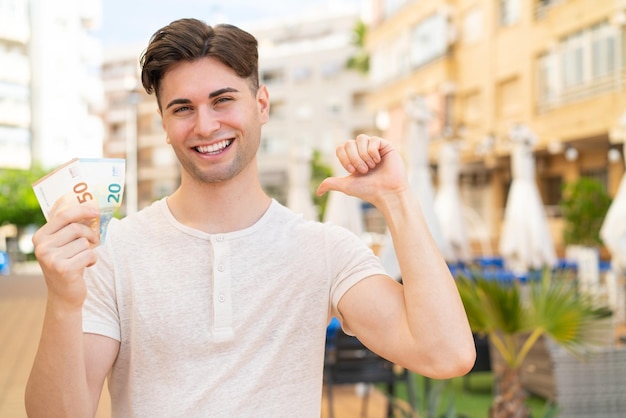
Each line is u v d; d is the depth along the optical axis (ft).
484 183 72.38
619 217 23.72
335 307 4.96
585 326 10.55
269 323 4.77
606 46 52.70
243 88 4.80
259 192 5.09
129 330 4.79
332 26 138.10
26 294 38.47
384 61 91.66
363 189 4.77
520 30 63.62
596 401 14.64
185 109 4.77
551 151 61.05
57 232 4.03
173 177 130.00
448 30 74.49
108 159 4.31
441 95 75.20
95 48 94.94
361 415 17.46
